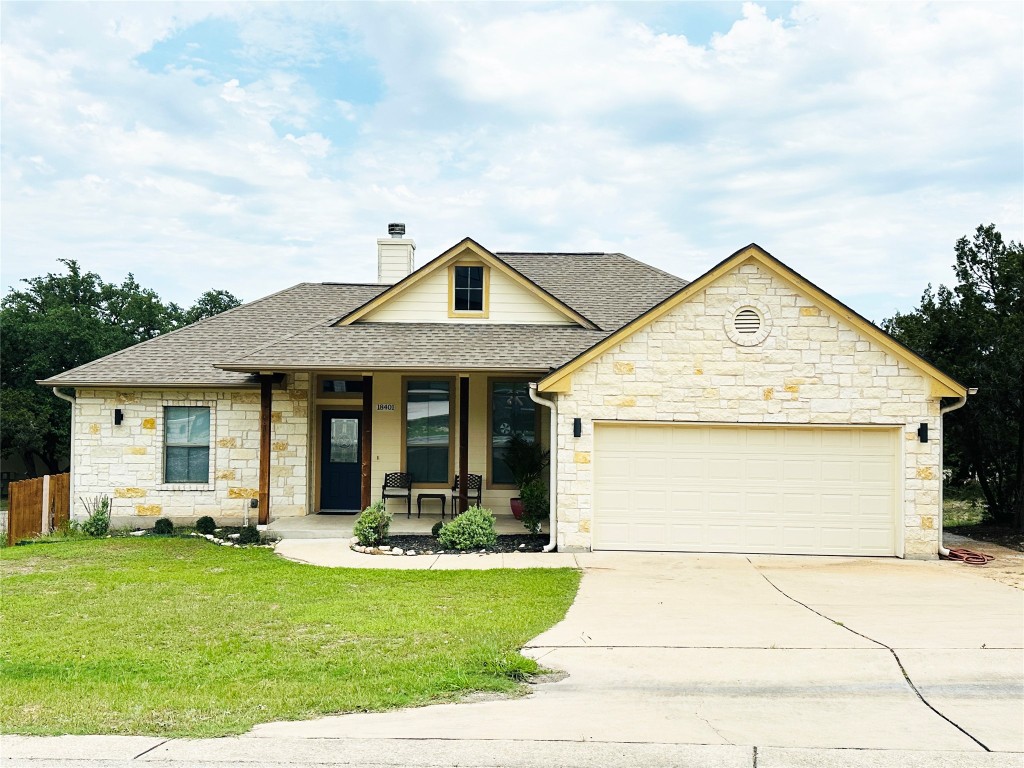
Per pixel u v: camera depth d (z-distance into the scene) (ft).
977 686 21.84
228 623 28.86
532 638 26.48
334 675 22.77
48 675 22.91
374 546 45.50
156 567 40.98
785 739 17.99
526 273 67.36
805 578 37.52
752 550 44.21
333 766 16.40
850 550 43.93
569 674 22.95
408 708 20.24
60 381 55.26
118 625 28.66
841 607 31.30
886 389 43.52
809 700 20.76
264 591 34.40
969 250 60.64
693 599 32.76
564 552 44.24
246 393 56.95
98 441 56.85
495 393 55.93
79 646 25.91
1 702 20.36
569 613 30.17
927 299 61.41
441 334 54.24
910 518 43.14
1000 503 56.70
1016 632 27.14
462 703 20.63
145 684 21.91
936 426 43.16
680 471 44.68
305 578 37.24
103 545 48.85
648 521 44.65
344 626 28.22
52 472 123.13
